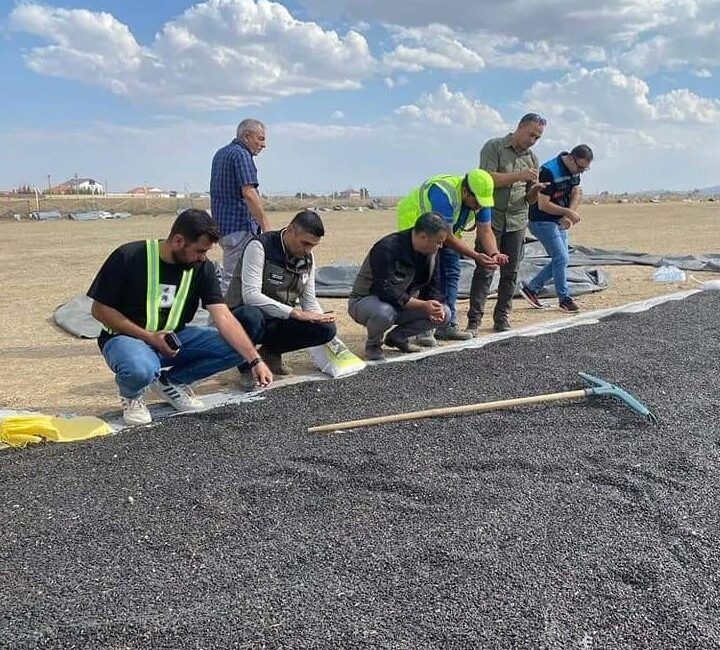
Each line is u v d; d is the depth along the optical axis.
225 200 6.44
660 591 2.57
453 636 2.33
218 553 2.86
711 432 4.06
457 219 6.05
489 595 2.55
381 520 3.11
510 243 6.65
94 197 58.25
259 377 4.48
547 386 4.79
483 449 3.83
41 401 5.10
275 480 3.49
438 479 3.48
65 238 21.38
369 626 2.38
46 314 8.66
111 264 4.27
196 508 3.22
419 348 6.08
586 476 3.51
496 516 3.12
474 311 6.83
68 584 2.64
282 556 2.82
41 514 3.19
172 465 3.68
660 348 5.67
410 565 2.75
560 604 2.50
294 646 2.28
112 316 4.29
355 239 20.11
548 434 4.03
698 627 2.38
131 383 4.20
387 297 5.46
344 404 4.55
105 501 3.30
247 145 6.39
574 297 9.07
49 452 3.90
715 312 6.99
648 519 3.10
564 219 7.59
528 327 6.83
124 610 2.47
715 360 5.39
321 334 5.20
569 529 3.01
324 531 3.02
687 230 21.05
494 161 6.52
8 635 2.34
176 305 4.41
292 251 5.08
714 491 3.35
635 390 4.71
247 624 2.38
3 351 6.79
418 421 4.22
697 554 2.82
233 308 5.22
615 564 2.75
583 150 7.37
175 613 2.45
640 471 3.54
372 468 3.61
